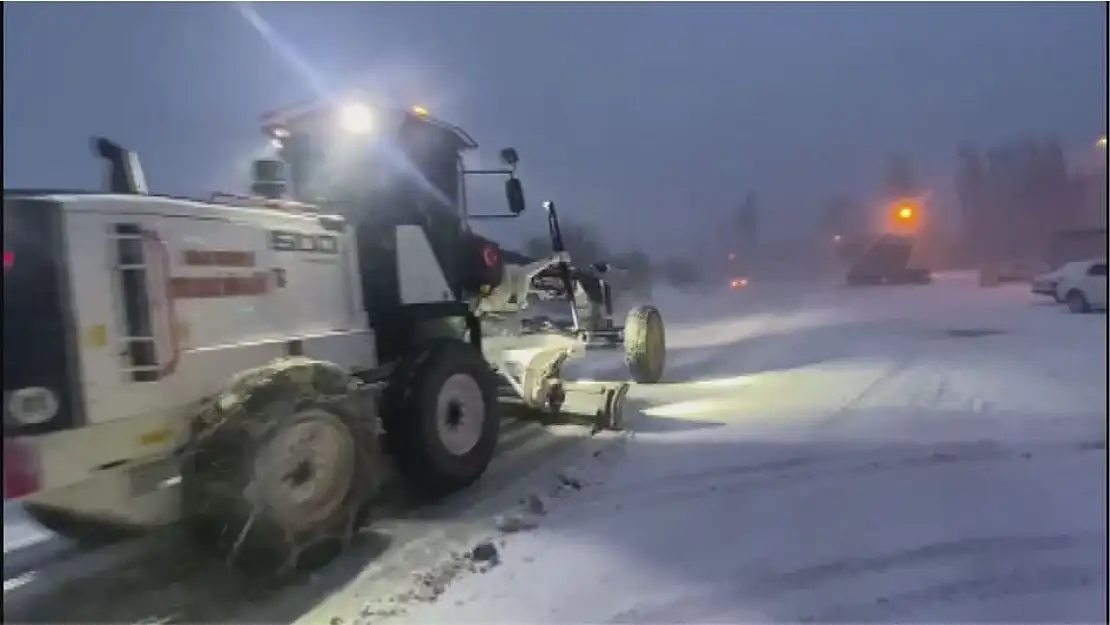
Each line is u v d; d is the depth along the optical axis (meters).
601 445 6.70
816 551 4.26
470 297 6.61
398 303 5.63
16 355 3.31
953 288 31.61
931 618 3.54
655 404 8.45
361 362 5.16
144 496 3.86
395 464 5.22
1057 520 4.56
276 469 3.90
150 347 3.70
